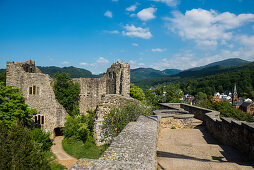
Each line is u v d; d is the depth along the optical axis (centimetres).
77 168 302
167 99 3434
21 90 2755
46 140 2150
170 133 1246
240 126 830
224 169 584
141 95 5134
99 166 310
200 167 605
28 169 1109
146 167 308
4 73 3884
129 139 544
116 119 1353
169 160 680
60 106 2898
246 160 709
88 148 1795
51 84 2970
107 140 1673
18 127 1245
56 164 1639
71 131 2384
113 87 3672
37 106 2797
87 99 3544
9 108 2298
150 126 736
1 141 1158
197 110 1795
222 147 891
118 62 3578
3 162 1091
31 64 3247
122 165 314
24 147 1165
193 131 1320
